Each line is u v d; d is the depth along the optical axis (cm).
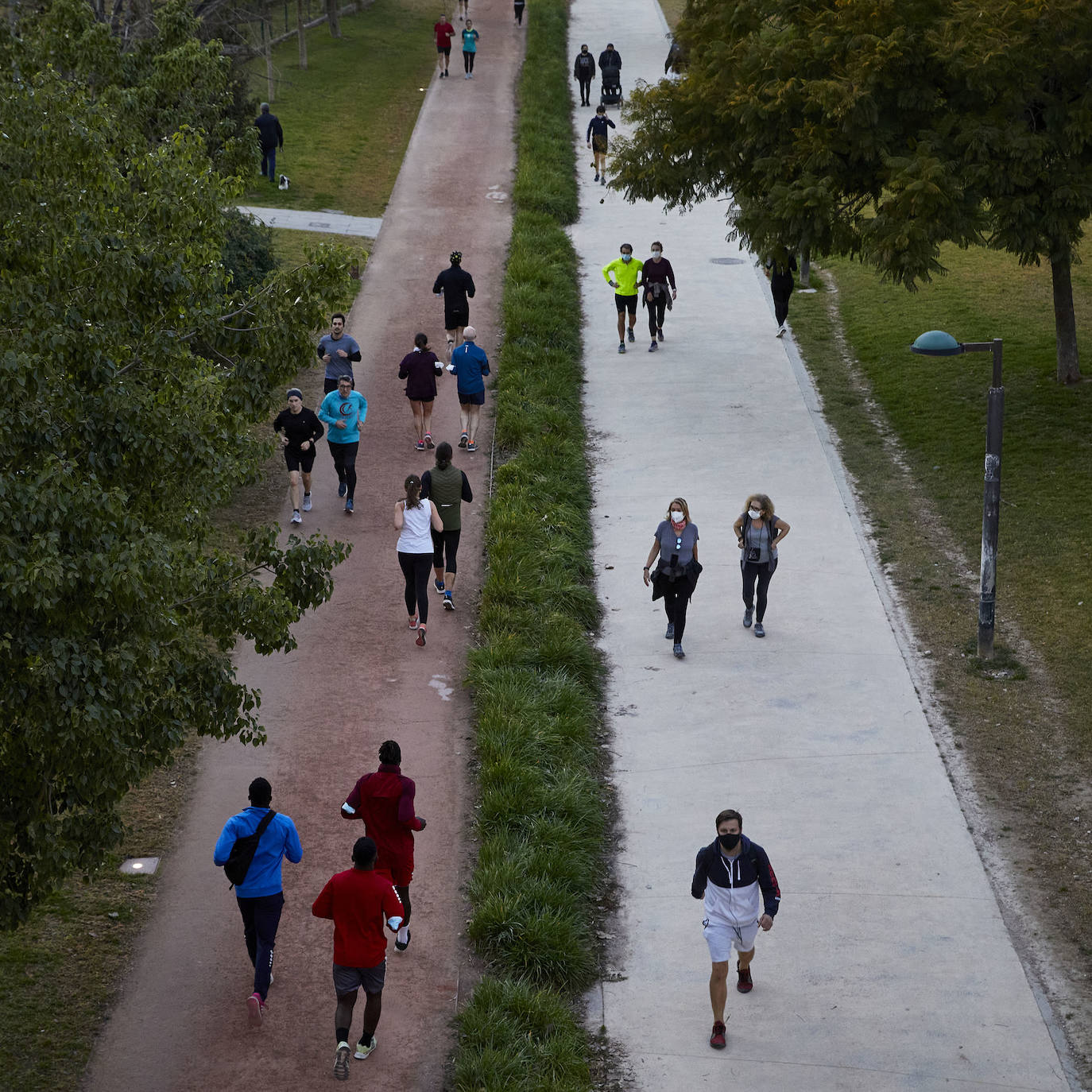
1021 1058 837
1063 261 1847
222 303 948
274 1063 819
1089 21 1591
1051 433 1842
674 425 1972
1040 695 1254
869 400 2056
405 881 905
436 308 2397
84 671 671
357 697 1261
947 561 1528
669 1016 880
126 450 774
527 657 1309
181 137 1009
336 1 4747
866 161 1725
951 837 1060
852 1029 861
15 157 888
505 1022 838
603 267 2686
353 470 1636
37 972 893
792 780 1143
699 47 2120
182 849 1032
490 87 4106
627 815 1105
